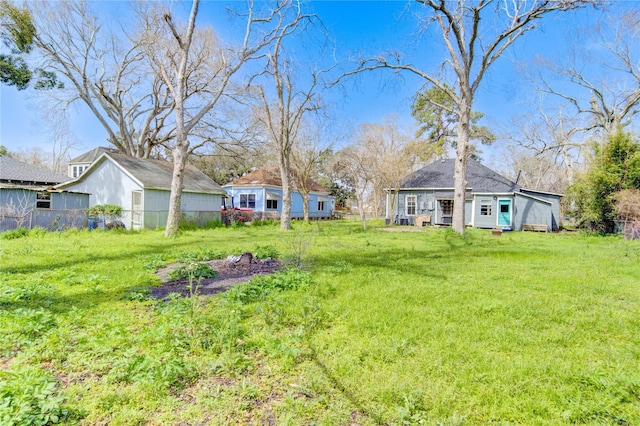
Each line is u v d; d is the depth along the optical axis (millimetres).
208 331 3453
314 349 3172
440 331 3625
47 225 14320
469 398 2445
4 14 15992
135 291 5070
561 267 7492
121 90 24391
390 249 10430
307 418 2246
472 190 22609
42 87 20016
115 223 16156
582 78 22688
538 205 20531
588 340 3469
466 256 9070
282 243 11438
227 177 39531
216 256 8742
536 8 13773
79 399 2375
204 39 19078
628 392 2494
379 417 2246
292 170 25000
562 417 2260
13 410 2086
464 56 15742
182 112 13641
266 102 17609
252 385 2568
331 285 5586
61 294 4941
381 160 24281
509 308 4422
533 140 29188
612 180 15516
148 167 20094
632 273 6820
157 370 2625
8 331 3350
